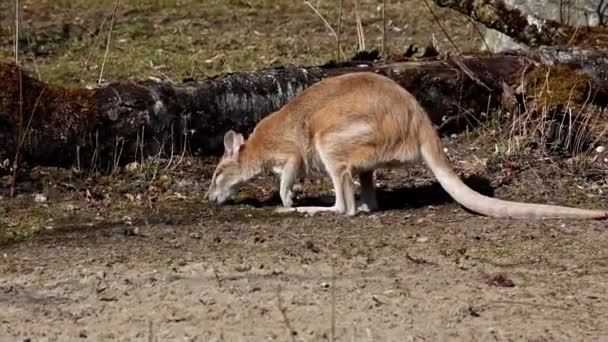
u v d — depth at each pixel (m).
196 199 25.30
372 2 47.84
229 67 36.62
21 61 37.62
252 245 21.66
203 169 26.75
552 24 31.53
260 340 17.14
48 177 25.69
